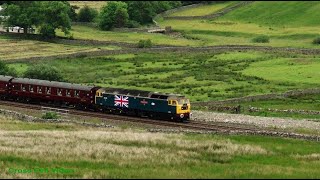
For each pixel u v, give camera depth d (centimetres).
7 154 12750
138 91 19788
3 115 19638
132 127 17762
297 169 11988
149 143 14200
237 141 15125
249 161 12862
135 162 12144
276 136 16225
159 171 11212
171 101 18612
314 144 15400
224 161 12744
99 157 12594
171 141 14375
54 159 12381
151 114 19225
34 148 13362
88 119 19050
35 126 17512
